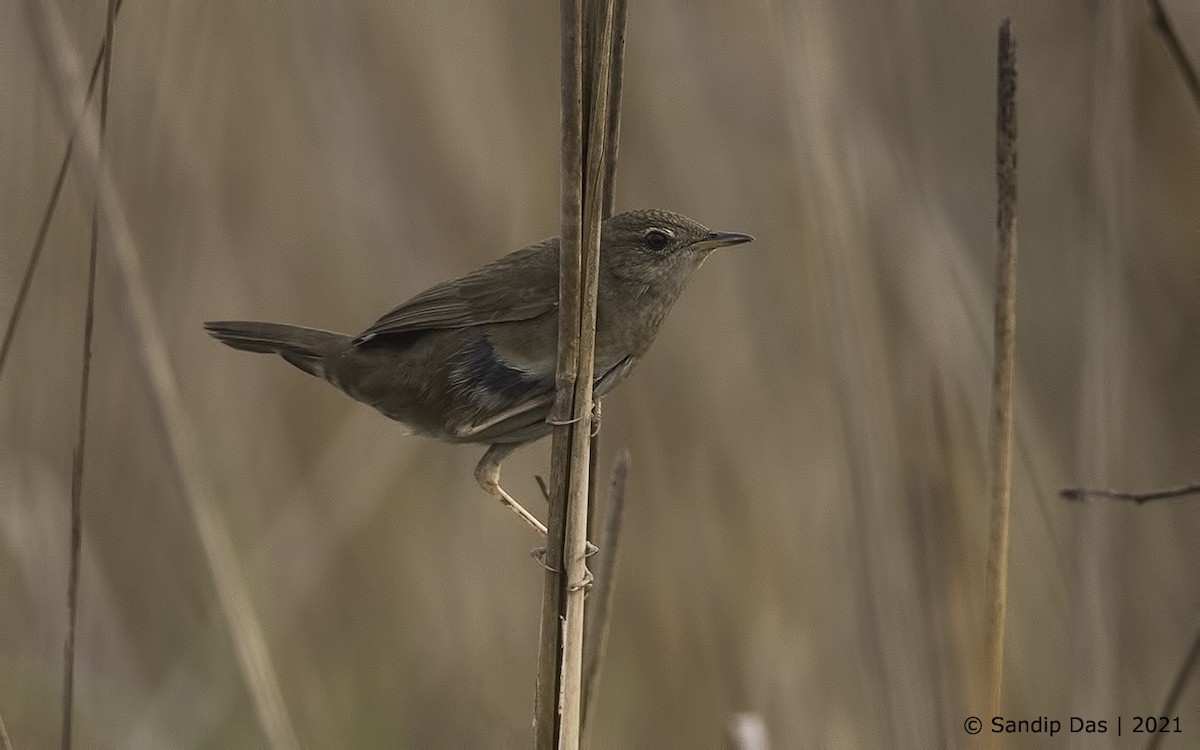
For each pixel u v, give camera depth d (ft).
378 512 41.86
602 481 39.42
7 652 34.71
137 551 38.81
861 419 30.60
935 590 27.96
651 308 28.96
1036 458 34.12
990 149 39.83
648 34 38.91
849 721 36.42
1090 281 29.58
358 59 39.83
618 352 28.94
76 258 33.71
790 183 39.11
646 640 38.68
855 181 32.09
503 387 27.99
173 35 36.11
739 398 39.17
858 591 30.17
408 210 39.75
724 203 39.06
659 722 38.04
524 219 39.06
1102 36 29.76
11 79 31.86
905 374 31.58
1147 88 37.19
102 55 22.93
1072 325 40.78
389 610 41.04
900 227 33.40
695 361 39.42
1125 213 29.55
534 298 27.73
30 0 26.84
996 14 39.75
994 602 22.38
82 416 22.76
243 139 40.11
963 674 27.45
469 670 39.47
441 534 41.70
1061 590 32.96
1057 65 40.24
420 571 41.14
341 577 41.32
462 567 40.93
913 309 32.24
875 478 30.17
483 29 39.83
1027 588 36.96
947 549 27.99
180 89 37.70
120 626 36.65
